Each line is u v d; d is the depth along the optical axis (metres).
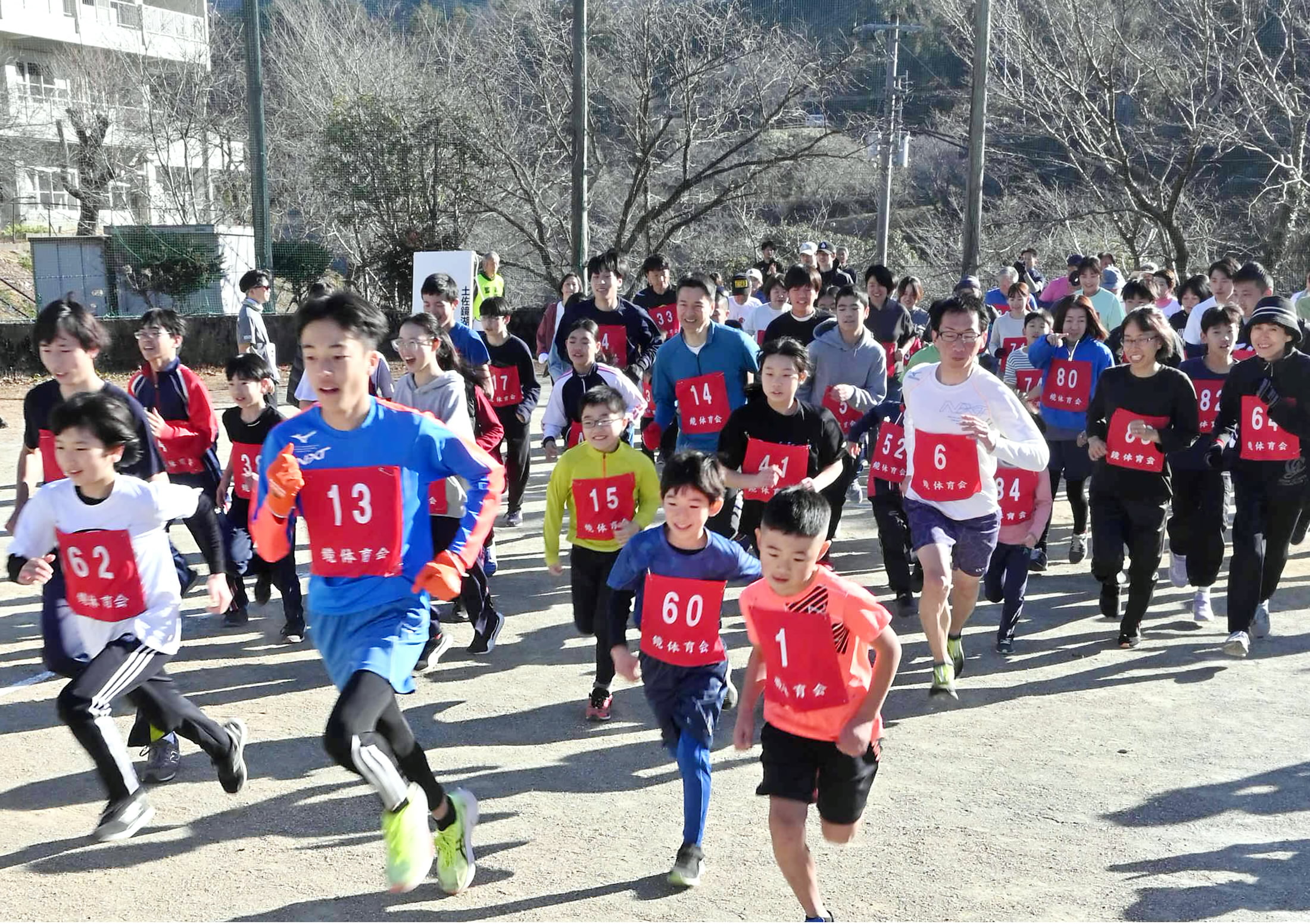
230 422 6.72
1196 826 4.30
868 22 24.98
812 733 3.56
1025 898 3.79
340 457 3.61
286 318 22.19
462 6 36.00
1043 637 6.73
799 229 29.89
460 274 16.33
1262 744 5.10
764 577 3.58
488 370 7.91
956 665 5.96
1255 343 6.05
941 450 5.44
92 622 4.27
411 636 3.63
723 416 7.00
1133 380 6.26
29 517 4.23
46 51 36.22
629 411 7.42
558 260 27.64
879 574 8.11
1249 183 26.75
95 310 24.34
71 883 3.93
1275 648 6.48
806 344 8.80
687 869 3.90
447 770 4.93
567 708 5.69
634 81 25.45
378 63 31.91
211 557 4.45
